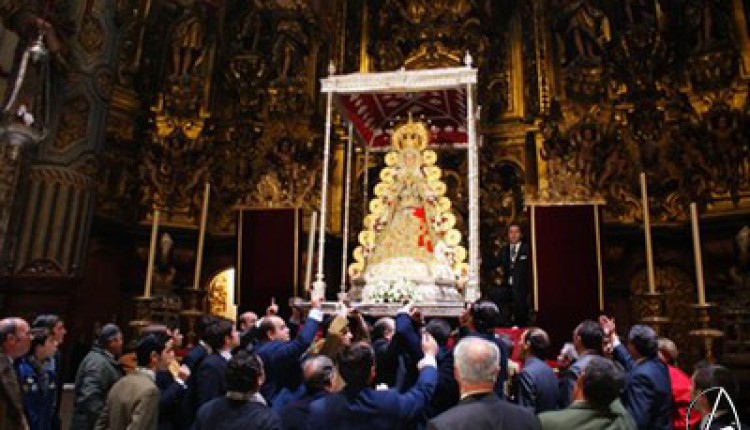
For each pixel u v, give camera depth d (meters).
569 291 11.02
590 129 13.80
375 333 5.22
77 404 5.19
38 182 9.26
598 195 13.38
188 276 14.26
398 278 8.07
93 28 10.21
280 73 15.55
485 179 14.40
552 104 14.48
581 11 14.84
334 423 3.25
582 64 14.41
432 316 7.31
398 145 9.38
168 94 14.77
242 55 15.70
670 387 4.36
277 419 3.30
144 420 4.25
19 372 5.14
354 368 3.37
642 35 14.15
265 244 12.66
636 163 13.54
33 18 8.77
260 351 4.69
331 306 7.58
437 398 4.29
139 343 4.90
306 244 13.64
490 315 4.73
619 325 12.95
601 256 11.13
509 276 10.27
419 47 15.86
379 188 9.12
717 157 12.62
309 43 15.88
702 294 8.59
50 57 9.13
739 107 12.59
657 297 9.29
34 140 8.40
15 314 7.96
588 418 3.07
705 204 12.65
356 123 10.50
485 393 3.03
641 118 13.75
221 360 4.75
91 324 12.73
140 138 14.38
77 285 8.26
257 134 15.15
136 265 13.70
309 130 15.08
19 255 8.95
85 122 9.89
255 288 12.40
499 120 14.99
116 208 13.62
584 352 4.78
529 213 11.70
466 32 15.80
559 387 4.73
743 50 12.78
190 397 4.75
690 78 13.36
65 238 9.31
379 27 16.31
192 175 14.58
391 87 8.71
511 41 15.58
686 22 13.71
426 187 8.99
